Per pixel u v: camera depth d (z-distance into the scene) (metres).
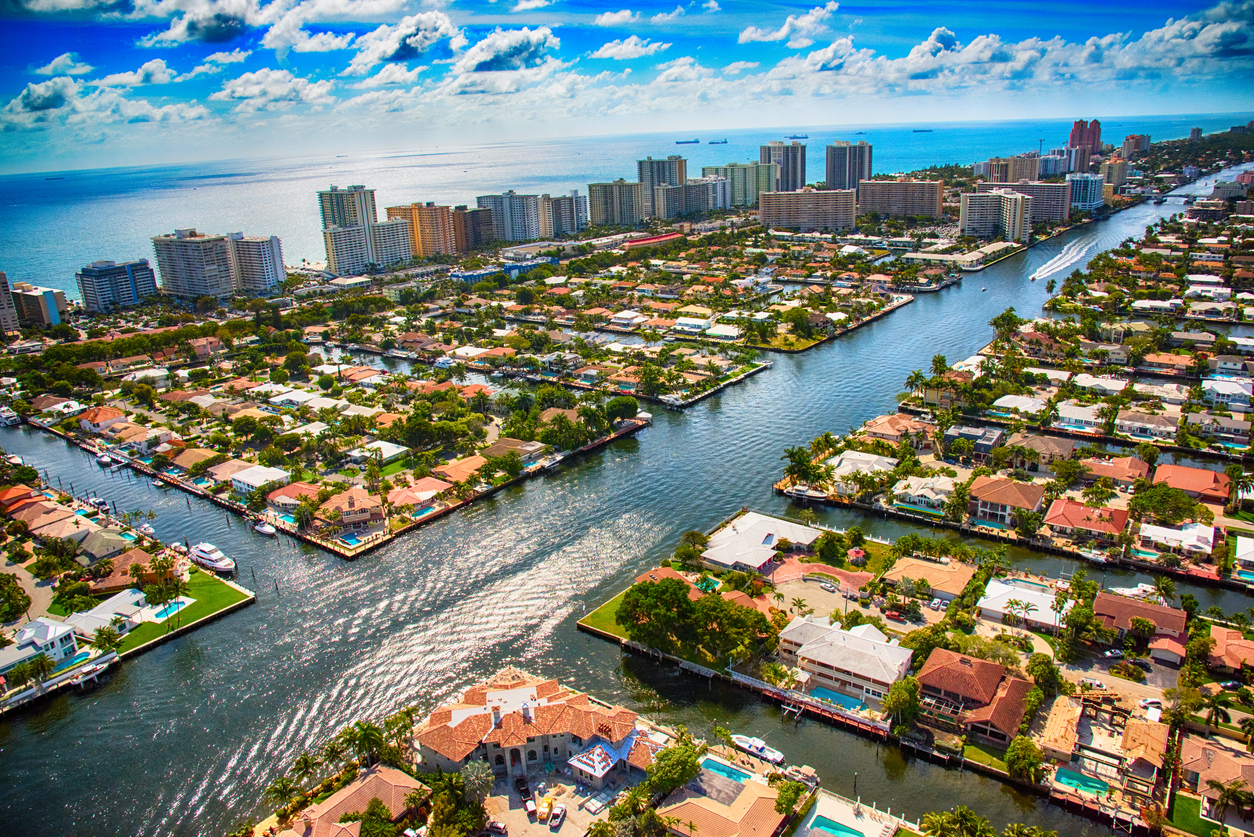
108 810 169.25
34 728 195.12
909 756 174.38
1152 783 159.88
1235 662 190.00
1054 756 168.50
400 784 161.75
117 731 192.75
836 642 196.62
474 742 168.38
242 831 158.62
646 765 165.75
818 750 176.62
